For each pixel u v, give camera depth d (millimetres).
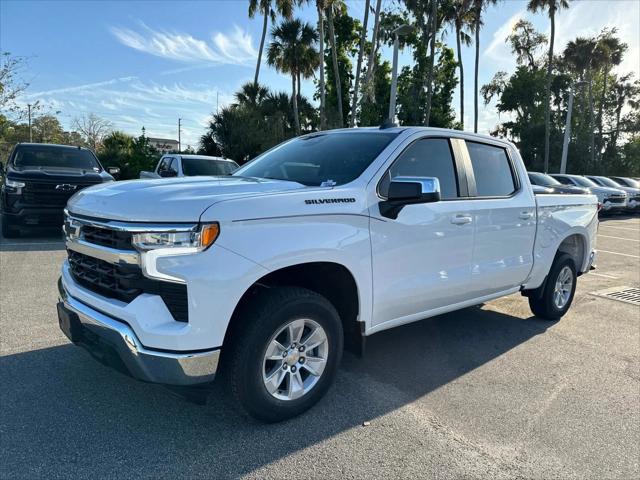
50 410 3189
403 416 3322
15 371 3713
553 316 5602
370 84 25844
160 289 2678
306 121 33531
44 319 4852
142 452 2793
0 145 26859
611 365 4379
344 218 3209
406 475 2689
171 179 3523
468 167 4277
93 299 2936
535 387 3871
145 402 3334
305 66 30578
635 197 23266
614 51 39969
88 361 3918
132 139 30781
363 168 3533
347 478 2645
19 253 8078
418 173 3828
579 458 2924
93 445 2838
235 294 2715
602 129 49844
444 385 3838
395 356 4398
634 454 2984
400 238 3559
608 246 12547
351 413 3326
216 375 3025
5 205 9109
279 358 3055
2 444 2809
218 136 27516
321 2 25094
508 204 4566
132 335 2684
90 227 3000
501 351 4629
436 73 32344
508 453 2947
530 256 4941
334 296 3529
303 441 2965
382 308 3537
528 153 44562
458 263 4078
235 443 2914
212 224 2648
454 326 5324
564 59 41500
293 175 3732
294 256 2932
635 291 7371
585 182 22031
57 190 9164
